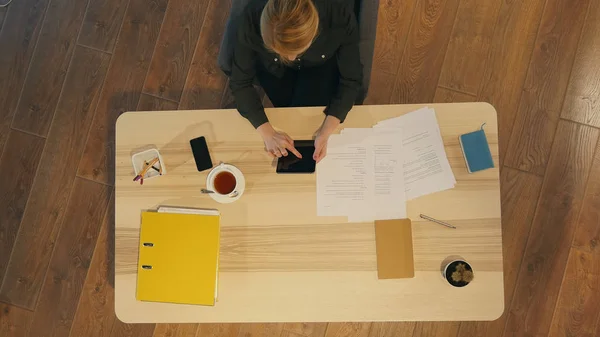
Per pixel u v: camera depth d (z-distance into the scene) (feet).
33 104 7.18
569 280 6.43
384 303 4.34
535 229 6.55
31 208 7.02
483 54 6.83
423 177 4.41
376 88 6.91
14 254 6.95
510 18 6.83
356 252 4.41
